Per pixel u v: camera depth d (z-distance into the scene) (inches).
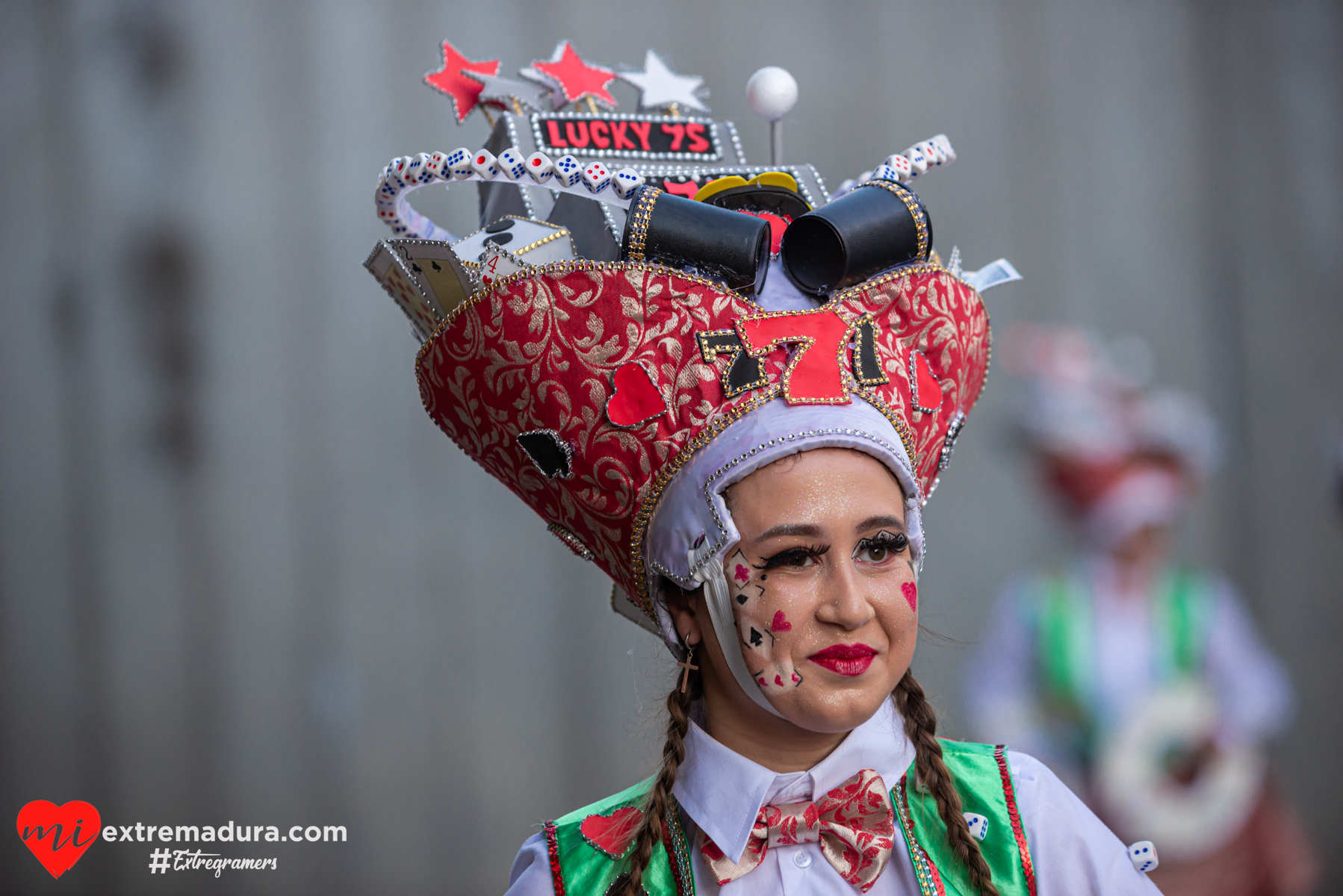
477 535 466.0
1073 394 392.5
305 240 459.8
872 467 126.3
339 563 458.9
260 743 450.9
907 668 135.2
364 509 460.8
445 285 137.9
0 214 446.9
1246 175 520.7
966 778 143.4
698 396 129.4
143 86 452.1
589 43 462.3
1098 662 352.2
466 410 142.3
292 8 456.4
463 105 175.8
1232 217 518.6
